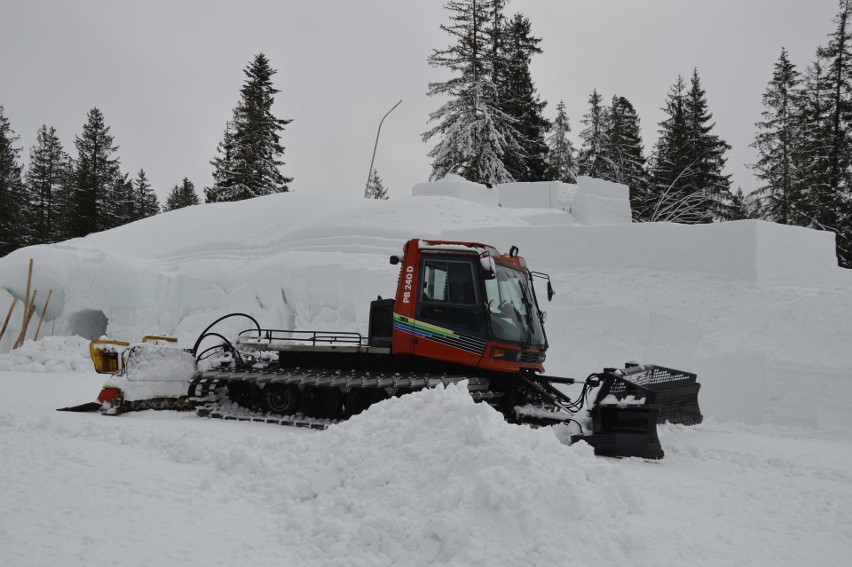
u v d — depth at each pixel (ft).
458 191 76.23
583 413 25.29
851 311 35.99
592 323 46.01
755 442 28.02
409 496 13.67
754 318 39.93
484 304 27.58
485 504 12.48
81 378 46.50
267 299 62.34
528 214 70.49
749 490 19.20
